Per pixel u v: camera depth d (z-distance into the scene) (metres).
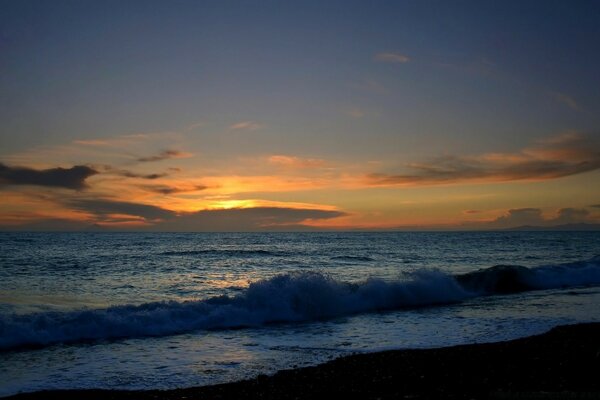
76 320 13.45
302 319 16.36
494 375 9.16
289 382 9.04
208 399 8.24
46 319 13.23
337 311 17.77
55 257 41.34
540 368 9.58
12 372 9.98
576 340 12.08
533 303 19.84
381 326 15.09
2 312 15.12
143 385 9.18
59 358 11.05
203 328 14.61
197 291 21.73
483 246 76.56
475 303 19.94
